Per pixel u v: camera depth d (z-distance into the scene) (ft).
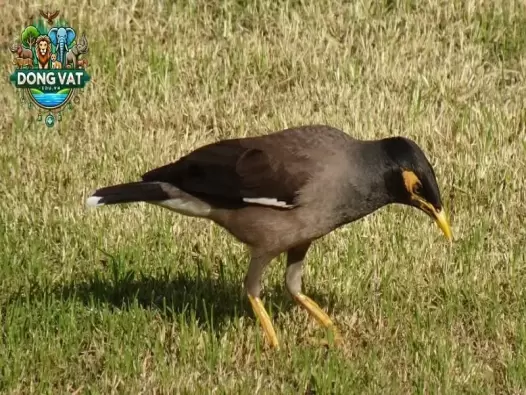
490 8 53.98
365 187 32.86
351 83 49.98
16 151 44.62
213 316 35.78
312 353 33.76
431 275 38.19
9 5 52.95
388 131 46.34
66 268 37.76
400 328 35.42
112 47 51.80
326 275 38.19
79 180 42.70
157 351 33.17
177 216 40.70
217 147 33.42
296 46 52.13
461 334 35.53
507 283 37.81
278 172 32.50
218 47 52.26
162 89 49.52
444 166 44.11
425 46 52.19
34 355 32.78
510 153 44.68
